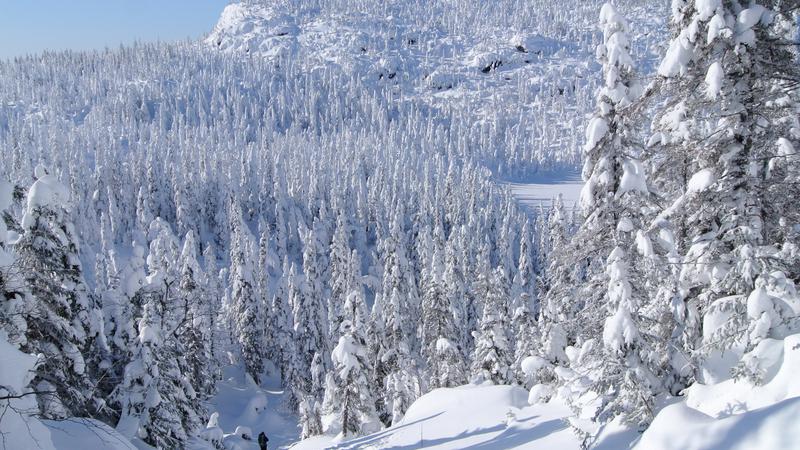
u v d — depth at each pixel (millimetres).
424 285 57062
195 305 34031
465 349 49969
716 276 11969
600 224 13609
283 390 60500
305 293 55562
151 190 128750
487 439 16797
